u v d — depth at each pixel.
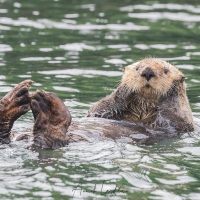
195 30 39.12
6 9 43.31
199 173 18.70
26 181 17.34
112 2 46.84
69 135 20.94
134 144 21.38
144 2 47.00
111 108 23.97
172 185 17.77
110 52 34.19
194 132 23.42
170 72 23.83
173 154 20.33
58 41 36.09
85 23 40.38
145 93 23.41
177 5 45.91
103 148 20.30
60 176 17.80
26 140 20.19
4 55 33.06
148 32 38.59
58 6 45.09
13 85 28.08
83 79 29.53
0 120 20.06
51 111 20.17
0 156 18.91
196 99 27.30
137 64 24.16
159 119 23.41
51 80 29.19
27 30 38.16
